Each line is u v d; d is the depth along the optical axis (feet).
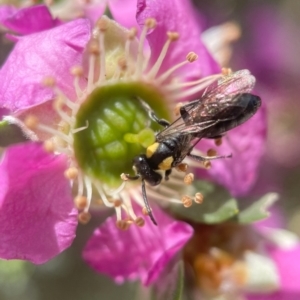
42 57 0.19
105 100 0.20
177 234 0.20
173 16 0.20
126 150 0.20
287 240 0.22
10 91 0.19
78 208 0.19
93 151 0.20
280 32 0.29
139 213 0.20
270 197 0.21
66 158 0.20
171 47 0.21
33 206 0.19
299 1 0.30
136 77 0.20
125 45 0.20
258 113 0.21
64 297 0.25
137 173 0.20
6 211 0.19
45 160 0.19
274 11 0.30
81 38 0.19
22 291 0.25
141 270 0.20
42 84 0.19
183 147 0.20
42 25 0.20
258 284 0.22
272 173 0.28
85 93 0.20
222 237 0.22
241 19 0.29
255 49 0.29
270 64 0.29
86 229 0.23
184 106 0.20
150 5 0.20
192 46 0.21
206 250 0.22
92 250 0.20
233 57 0.28
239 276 0.22
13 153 0.18
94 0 0.22
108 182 0.20
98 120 0.20
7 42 0.21
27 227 0.19
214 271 0.21
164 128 0.20
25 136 0.19
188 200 0.20
